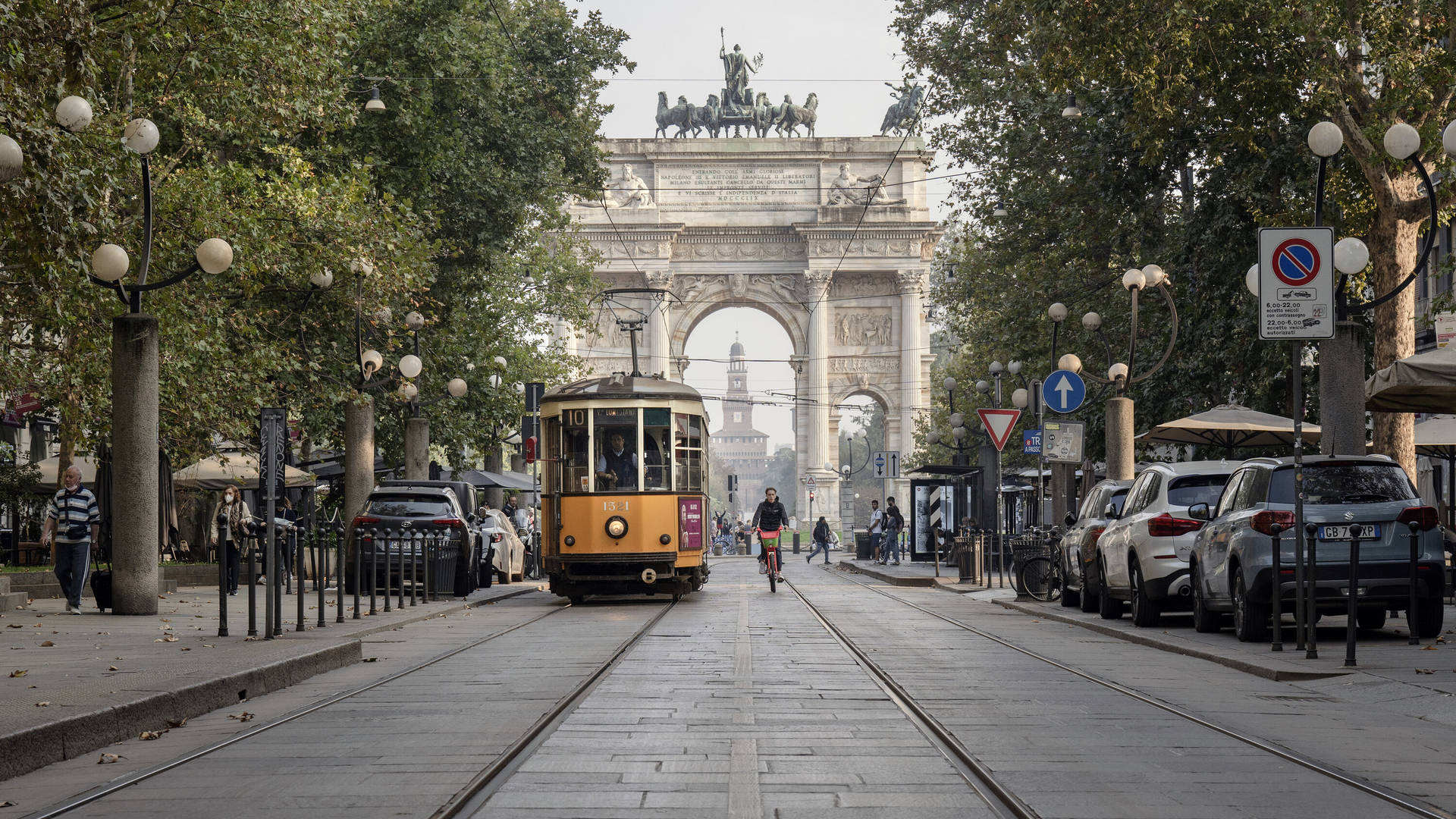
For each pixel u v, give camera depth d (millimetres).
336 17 26891
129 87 22188
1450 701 10906
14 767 8125
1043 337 42094
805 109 94000
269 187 26656
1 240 19203
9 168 14664
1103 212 35094
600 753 8703
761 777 7906
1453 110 25422
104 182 19156
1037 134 37938
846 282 89938
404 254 29094
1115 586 20594
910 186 88375
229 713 10758
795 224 87188
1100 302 41250
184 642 15297
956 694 11836
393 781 7746
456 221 36688
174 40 24531
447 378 40312
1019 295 43875
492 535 35719
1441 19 23734
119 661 12867
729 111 94312
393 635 18719
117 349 20266
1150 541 18984
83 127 16797
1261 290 14789
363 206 28969
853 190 88062
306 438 37594
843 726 9891
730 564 62938
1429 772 8078
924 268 88188
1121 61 25938
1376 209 25281
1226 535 16844
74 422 24250
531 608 25875
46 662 12758
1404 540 15805
